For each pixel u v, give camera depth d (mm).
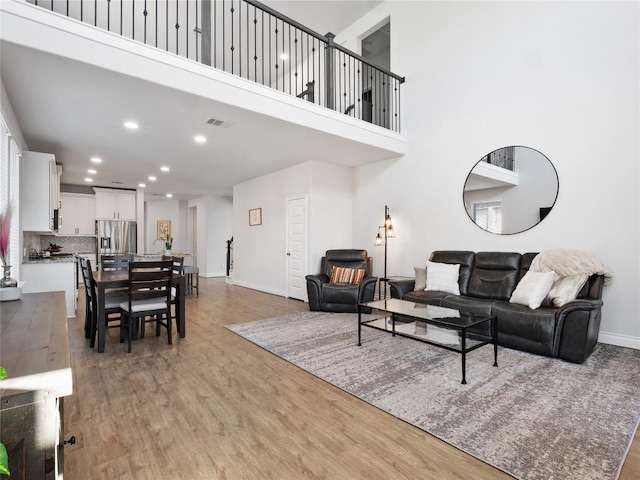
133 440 1827
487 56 4430
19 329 1408
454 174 4789
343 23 6367
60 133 4195
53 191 4898
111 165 5926
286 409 2166
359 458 1690
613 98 3426
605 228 3477
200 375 2686
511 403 2219
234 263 8195
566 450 1727
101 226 7879
